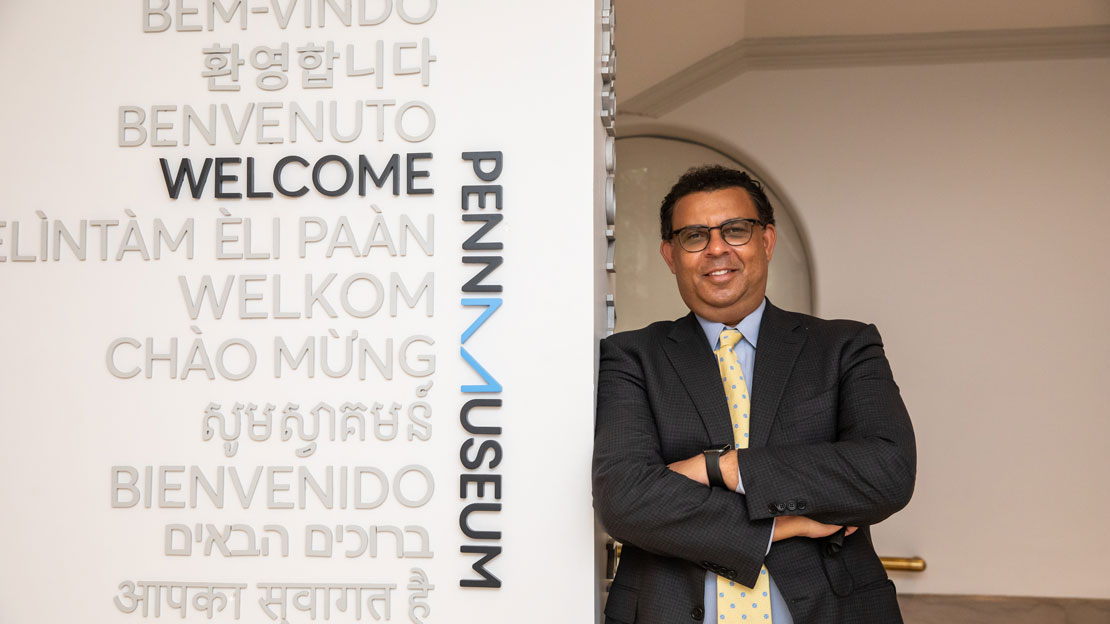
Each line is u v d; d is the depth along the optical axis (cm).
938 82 500
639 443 198
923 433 493
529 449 212
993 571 485
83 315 225
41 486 223
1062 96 492
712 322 213
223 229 223
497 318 214
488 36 218
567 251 213
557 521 210
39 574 222
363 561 215
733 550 185
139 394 222
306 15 224
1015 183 494
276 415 219
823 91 507
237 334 221
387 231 218
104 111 227
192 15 227
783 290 519
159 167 226
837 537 192
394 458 216
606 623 206
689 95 513
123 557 221
